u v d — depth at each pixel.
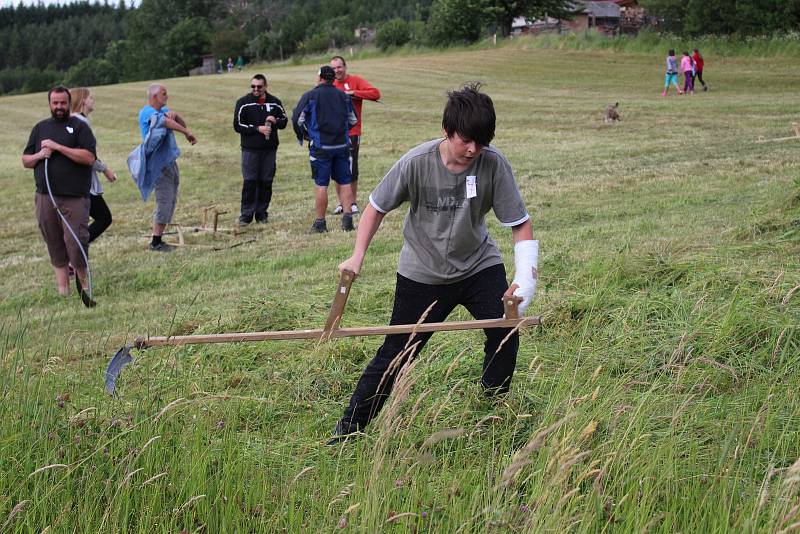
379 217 3.92
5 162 21.19
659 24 44.31
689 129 18.67
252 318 6.14
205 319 6.44
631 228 8.85
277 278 8.00
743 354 4.61
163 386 4.59
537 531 2.83
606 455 3.32
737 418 3.81
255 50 86.69
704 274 5.81
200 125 25.73
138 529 3.23
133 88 38.12
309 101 10.16
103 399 4.31
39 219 8.04
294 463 3.69
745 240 7.29
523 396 4.20
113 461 3.55
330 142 10.24
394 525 3.07
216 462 3.60
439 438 3.02
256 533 3.25
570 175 13.63
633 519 3.01
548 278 6.48
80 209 7.94
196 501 3.31
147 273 8.77
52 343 6.14
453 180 3.77
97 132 26.69
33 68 133.38
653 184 12.13
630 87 29.33
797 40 35.62
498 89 30.34
